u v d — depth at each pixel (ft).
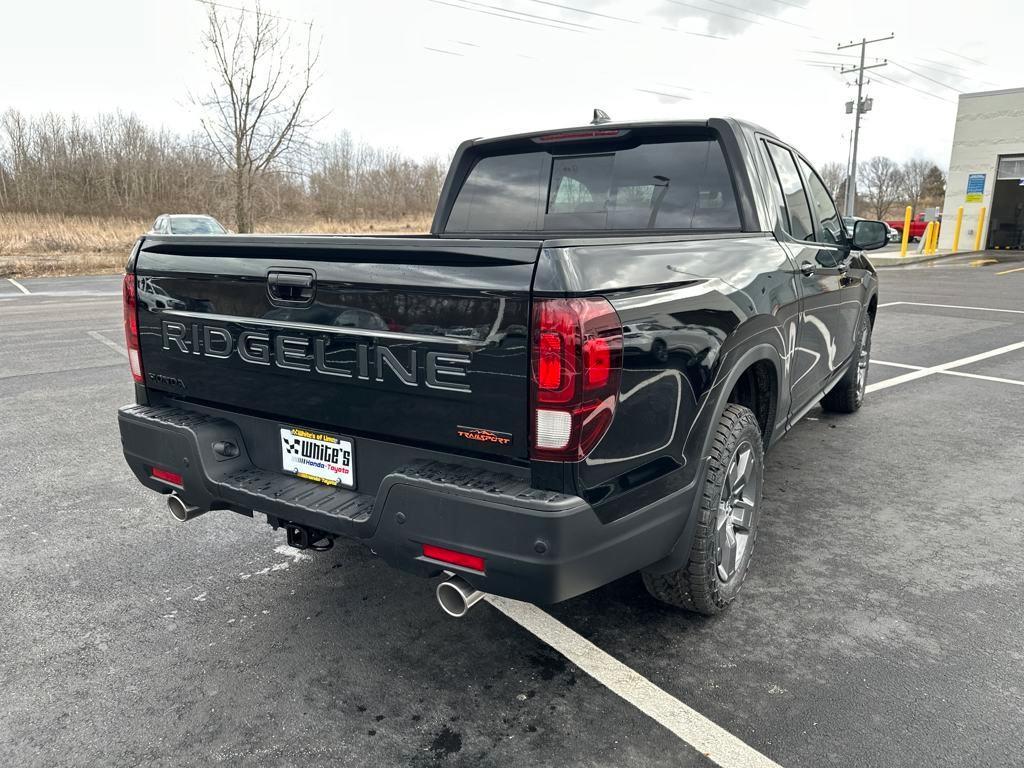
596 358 6.61
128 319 10.01
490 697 8.18
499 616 9.87
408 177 209.67
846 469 15.47
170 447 9.22
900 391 22.13
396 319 7.38
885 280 57.93
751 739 7.45
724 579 9.59
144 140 192.54
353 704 8.07
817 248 13.07
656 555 8.11
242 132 77.15
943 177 277.64
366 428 7.89
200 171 115.24
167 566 11.35
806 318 12.35
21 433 18.07
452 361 7.07
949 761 7.10
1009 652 8.91
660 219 11.71
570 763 7.16
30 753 7.32
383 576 11.04
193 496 9.25
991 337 31.76
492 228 13.35
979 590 10.44
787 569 11.12
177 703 8.09
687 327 7.95
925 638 9.23
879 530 12.50
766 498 13.92
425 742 7.47
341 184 190.49
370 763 7.18
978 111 88.94
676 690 8.25
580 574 6.97
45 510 13.48
